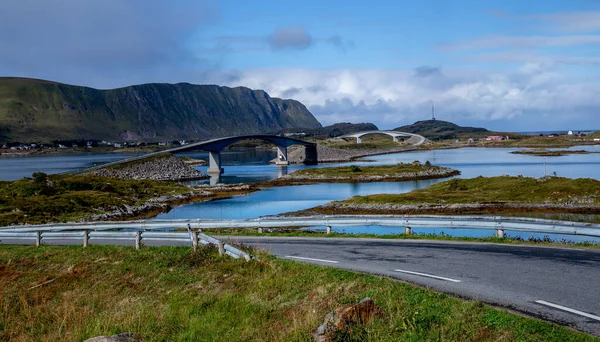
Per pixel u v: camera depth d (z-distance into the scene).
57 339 13.04
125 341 11.55
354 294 13.29
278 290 15.35
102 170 149.00
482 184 80.88
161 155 173.00
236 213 72.00
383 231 45.41
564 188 66.31
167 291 17.28
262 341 11.17
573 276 14.45
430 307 11.45
